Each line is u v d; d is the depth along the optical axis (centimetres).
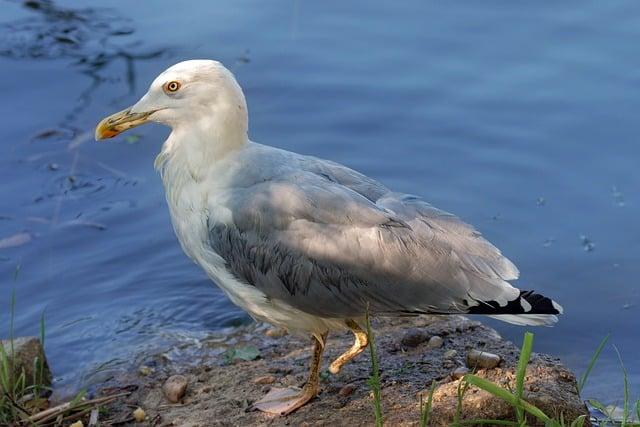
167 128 1570
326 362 1097
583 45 1684
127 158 1516
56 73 1673
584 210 1400
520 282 1296
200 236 1020
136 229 1400
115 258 1358
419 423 930
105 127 1041
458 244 966
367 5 1819
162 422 1020
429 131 1534
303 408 1007
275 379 1072
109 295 1301
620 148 1491
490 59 1669
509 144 1507
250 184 998
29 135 1548
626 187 1430
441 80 1631
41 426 1012
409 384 1017
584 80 1611
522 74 1633
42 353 1130
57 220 1409
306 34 1747
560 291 1280
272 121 1561
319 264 966
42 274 1332
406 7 1806
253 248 984
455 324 1148
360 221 962
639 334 1210
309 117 1569
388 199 987
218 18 1798
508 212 1400
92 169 1498
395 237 955
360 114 1568
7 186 1466
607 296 1269
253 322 1241
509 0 1800
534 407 877
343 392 1017
